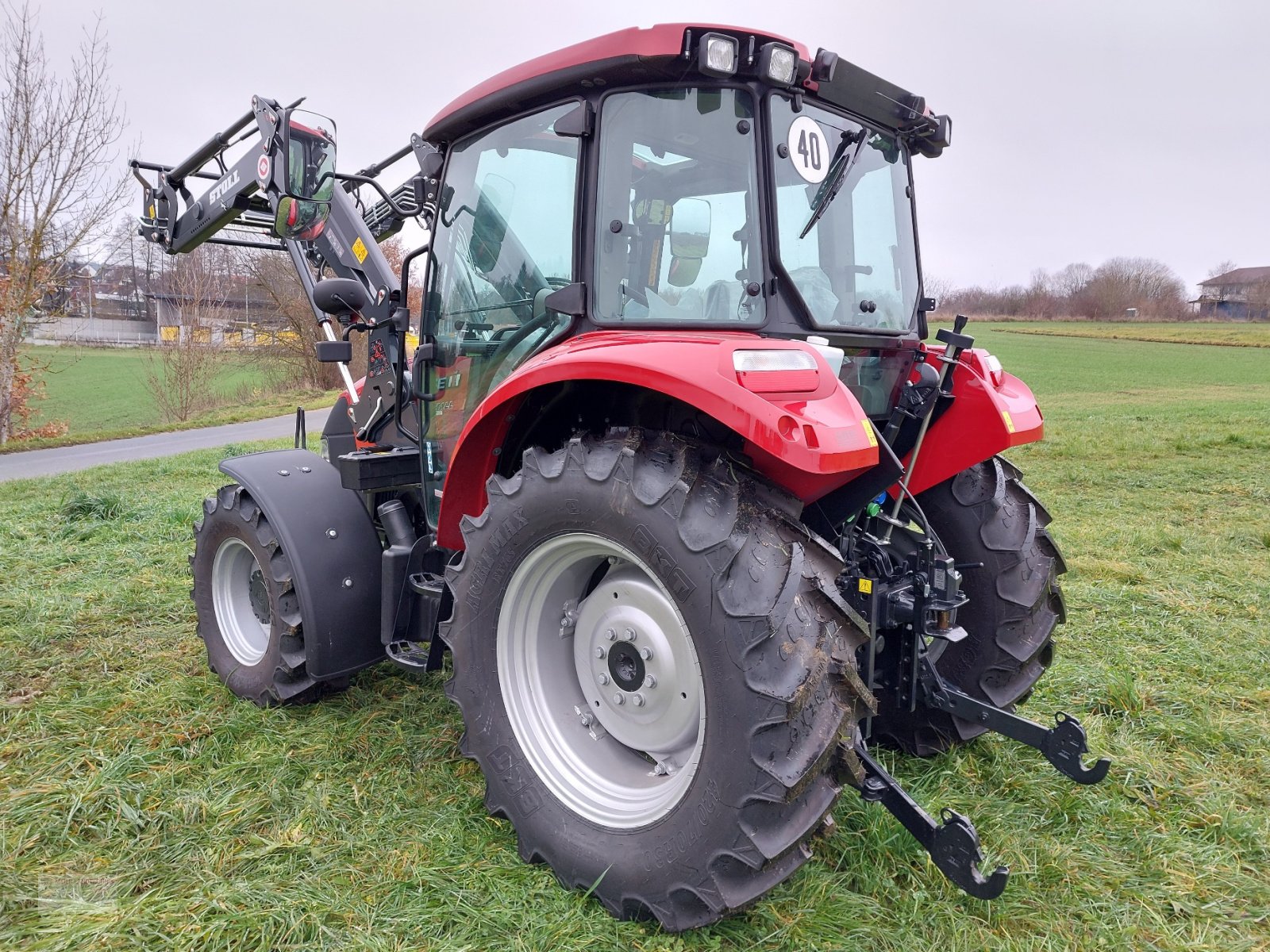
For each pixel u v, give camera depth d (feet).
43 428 61.36
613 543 6.94
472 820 8.16
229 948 6.43
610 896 6.85
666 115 7.44
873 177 8.95
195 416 78.59
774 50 6.95
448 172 9.68
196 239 15.16
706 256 7.39
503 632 7.82
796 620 6.19
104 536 19.63
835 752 6.25
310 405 85.15
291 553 9.96
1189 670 11.73
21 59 52.90
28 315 58.70
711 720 6.29
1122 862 7.68
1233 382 99.45
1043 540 9.64
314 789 8.63
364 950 6.39
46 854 7.54
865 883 7.19
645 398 7.82
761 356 6.37
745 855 6.14
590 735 7.84
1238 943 6.67
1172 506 24.21
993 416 8.98
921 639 8.32
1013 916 6.90
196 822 8.04
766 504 6.84
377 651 10.39
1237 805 8.56
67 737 9.59
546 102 8.14
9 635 12.82
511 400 7.88
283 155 10.45
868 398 8.94
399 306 10.84
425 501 10.56
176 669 11.76
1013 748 9.63
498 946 6.48
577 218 7.81
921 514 8.34
